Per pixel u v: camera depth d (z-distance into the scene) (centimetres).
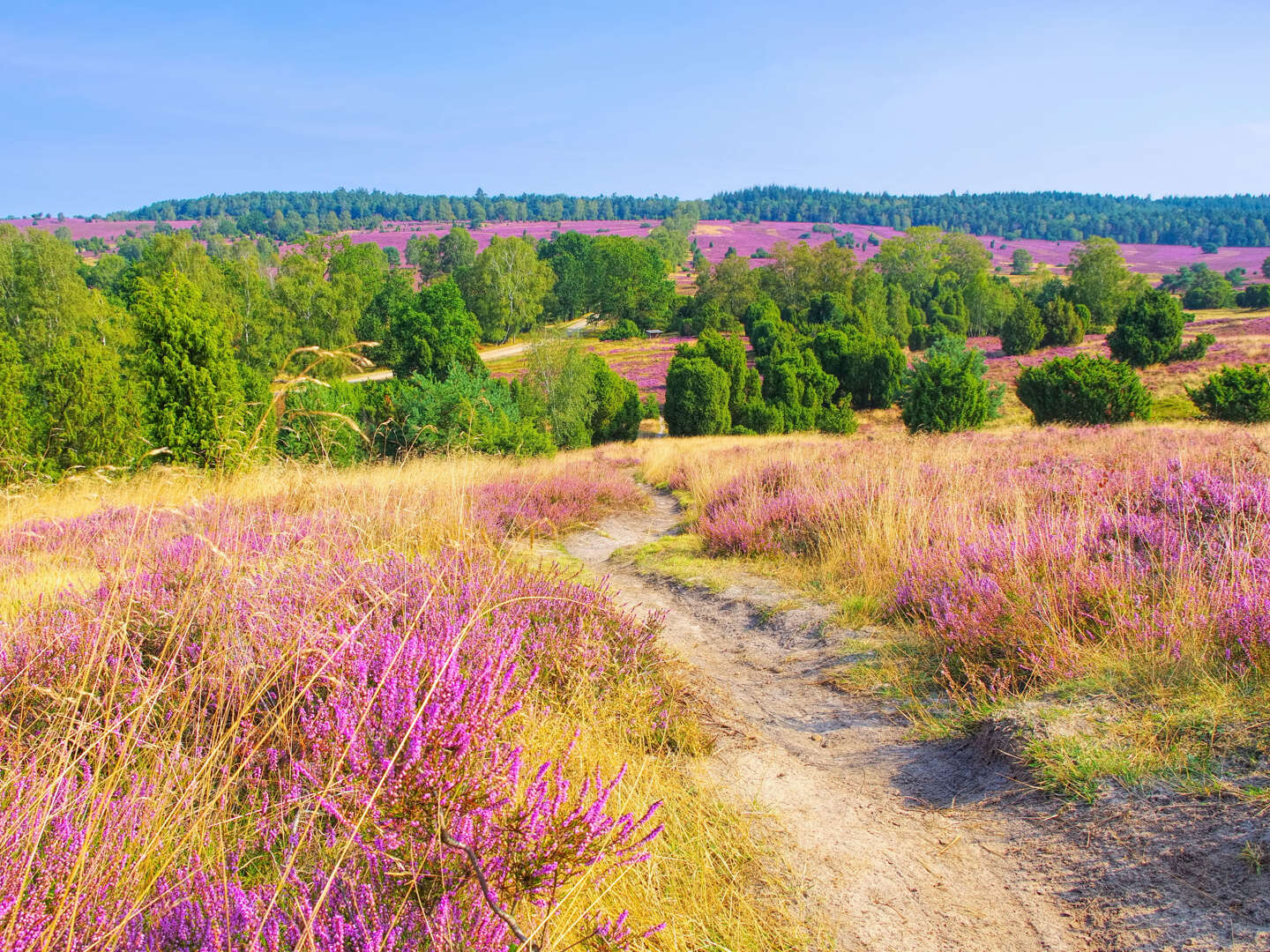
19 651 315
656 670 462
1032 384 2833
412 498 695
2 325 5209
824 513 841
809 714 451
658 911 235
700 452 2227
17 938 154
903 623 558
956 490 827
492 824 193
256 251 8881
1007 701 386
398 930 173
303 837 215
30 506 712
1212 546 477
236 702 289
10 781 209
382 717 213
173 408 1811
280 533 471
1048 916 248
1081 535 516
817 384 4903
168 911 178
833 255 10981
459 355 5038
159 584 375
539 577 554
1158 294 5303
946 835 306
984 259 13012
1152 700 350
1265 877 236
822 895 264
